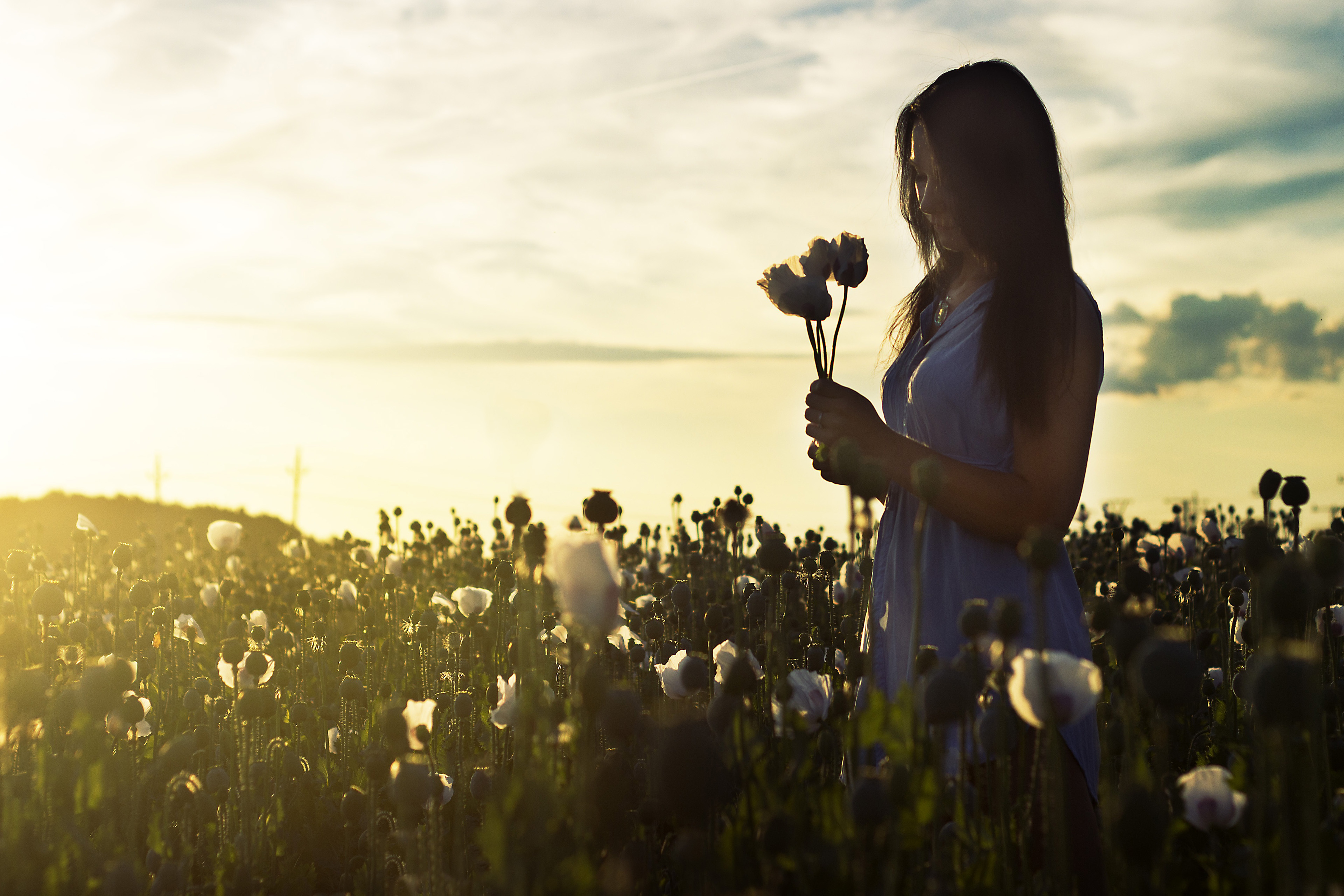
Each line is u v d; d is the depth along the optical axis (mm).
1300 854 1879
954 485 2451
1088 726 2479
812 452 2662
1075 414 2494
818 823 1870
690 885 1953
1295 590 1596
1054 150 2611
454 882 2307
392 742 2359
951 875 1924
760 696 2885
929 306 3209
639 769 2539
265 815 2979
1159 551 4816
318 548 9164
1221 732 3129
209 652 4848
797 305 2480
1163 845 1674
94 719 2174
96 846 2385
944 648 2633
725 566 5727
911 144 3188
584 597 1781
